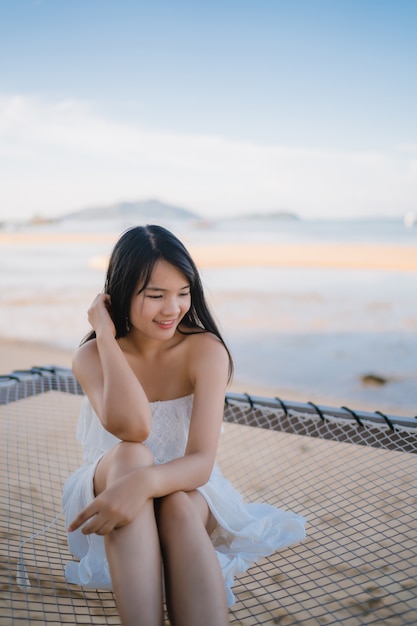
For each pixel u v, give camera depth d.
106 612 1.90
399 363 7.12
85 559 1.89
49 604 1.77
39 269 15.52
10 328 9.72
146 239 1.91
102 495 1.60
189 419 2.18
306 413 3.03
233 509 2.01
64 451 3.46
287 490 2.75
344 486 2.81
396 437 2.84
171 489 1.71
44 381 3.53
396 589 2.03
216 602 1.51
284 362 7.42
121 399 1.83
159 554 1.60
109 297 2.09
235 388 6.41
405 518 2.58
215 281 12.61
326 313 9.91
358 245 16.56
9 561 1.97
